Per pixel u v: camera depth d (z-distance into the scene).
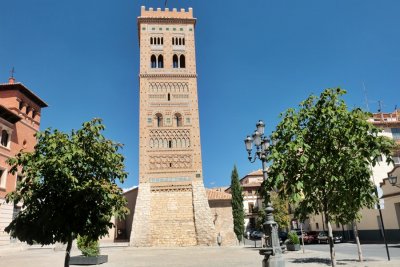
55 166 12.11
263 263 16.50
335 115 11.84
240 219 62.28
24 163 12.79
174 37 65.00
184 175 57.03
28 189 12.76
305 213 13.12
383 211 44.34
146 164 56.94
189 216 54.88
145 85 61.31
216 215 60.41
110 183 13.32
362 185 11.73
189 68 63.22
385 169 49.66
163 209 54.91
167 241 53.00
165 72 62.38
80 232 12.88
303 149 11.64
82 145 13.13
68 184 12.41
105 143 13.62
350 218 21.08
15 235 12.81
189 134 59.38
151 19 65.00
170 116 60.09
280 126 13.03
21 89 45.16
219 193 63.66
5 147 40.62
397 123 53.38
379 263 23.52
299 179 11.78
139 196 54.94
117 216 13.70
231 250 43.22
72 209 12.68
